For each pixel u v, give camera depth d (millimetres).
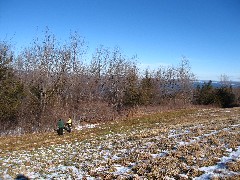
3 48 39250
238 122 25141
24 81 44906
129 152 17953
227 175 11773
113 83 55094
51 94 41875
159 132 23781
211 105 66938
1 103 35594
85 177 14188
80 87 50031
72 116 43031
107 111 45500
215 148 15617
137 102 54406
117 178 13227
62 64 46375
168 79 75438
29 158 19812
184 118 37938
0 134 34375
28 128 36719
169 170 13195
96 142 23578
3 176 15797
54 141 27172
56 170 16047
